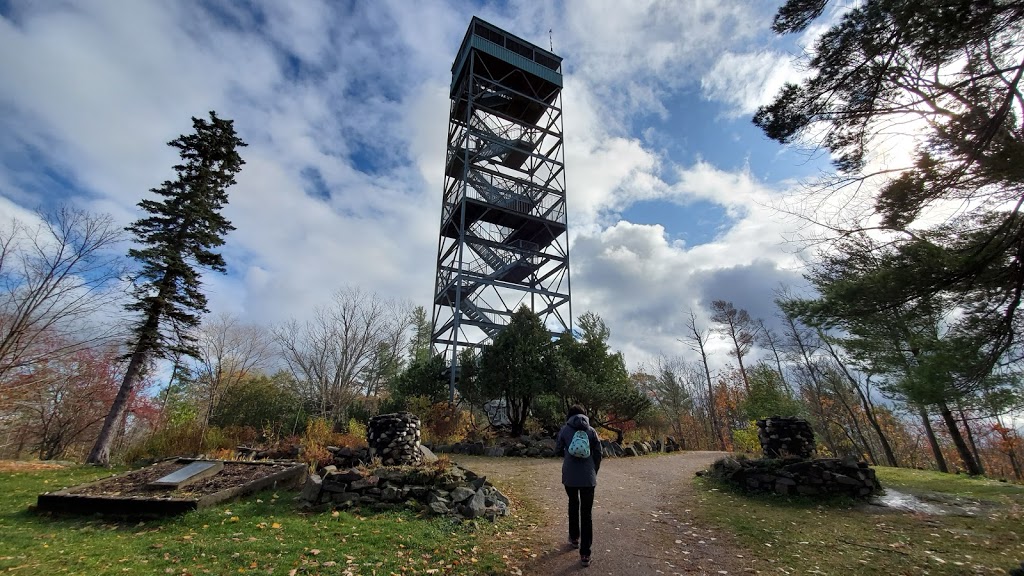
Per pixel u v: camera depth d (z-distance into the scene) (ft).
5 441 74.59
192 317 67.62
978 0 17.13
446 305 93.97
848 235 27.68
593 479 19.38
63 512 26.02
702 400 162.20
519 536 22.17
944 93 21.86
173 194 71.26
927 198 23.89
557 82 100.42
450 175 99.91
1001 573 17.25
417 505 25.35
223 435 56.70
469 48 92.79
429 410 68.85
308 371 104.12
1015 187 22.16
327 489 26.66
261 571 16.83
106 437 56.59
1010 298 22.67
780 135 25.80
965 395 25.07
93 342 55.31
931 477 44.93
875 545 21.31
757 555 20.04
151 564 17.53
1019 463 118.83
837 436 109.60
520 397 69.56
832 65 22.56
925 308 25.04
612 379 76.02
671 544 21.61
